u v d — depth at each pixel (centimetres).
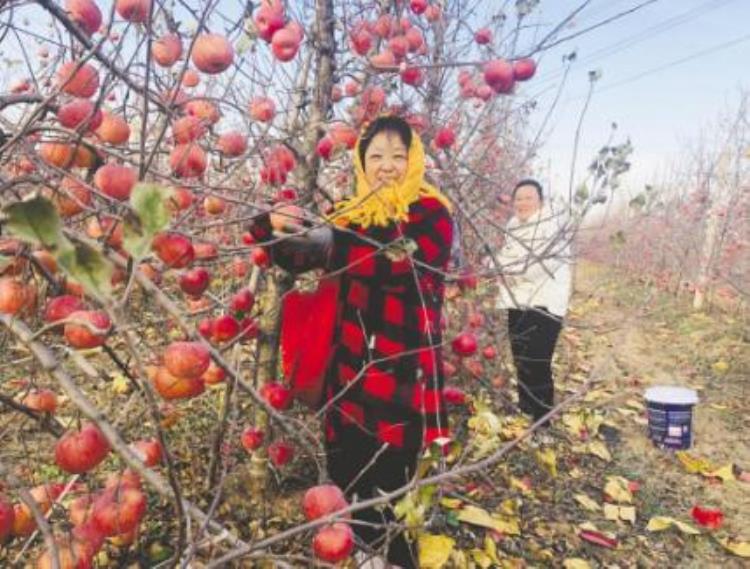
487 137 386
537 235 434
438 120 328
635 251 1239
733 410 602
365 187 238
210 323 224
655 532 378
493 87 220
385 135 234
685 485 446
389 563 233
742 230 1104
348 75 289
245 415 352
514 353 450
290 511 307
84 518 139
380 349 232
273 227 221
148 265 187
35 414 146
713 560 356
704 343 827
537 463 419
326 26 275
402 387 231
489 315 420
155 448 171
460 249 318
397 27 270
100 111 149
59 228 62
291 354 264
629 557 350
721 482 452
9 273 146
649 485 437
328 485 155
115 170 142
